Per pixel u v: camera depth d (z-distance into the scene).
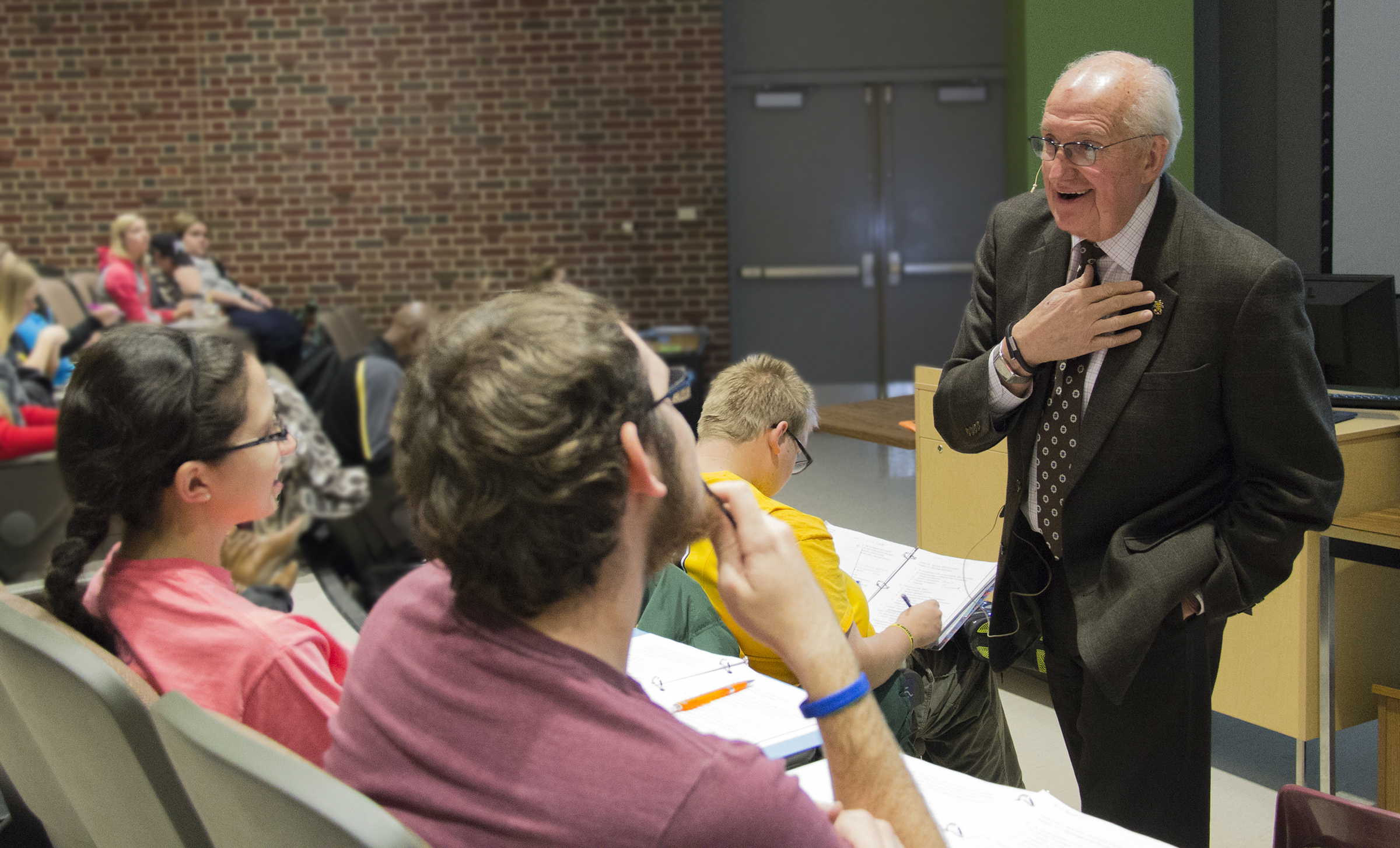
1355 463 2.37
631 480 0.74
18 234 7.59
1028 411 1.77
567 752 0.69
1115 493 1.65
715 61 7.52
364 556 3.91
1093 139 1.54
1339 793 2.61
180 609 1.15
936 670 2.08
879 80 8.00
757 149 8.09
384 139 7.59
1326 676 2.38
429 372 0.73
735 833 0.68
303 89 7.54
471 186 7.63
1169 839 1.73
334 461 3.66
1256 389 1.54
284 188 7.61
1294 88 3.63
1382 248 3.44
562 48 7.52
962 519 3.32
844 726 0.86
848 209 8.14
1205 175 3.89
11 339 4.55
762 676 1.44
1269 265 1.52
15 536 3.74
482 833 0.70
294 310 7.68
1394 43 3.35
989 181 8.09
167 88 7.51
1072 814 1.14
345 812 0.70
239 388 1.19
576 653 0.73
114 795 1.08
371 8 7.49
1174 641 1.66
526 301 0.75
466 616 0.74
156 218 7.60
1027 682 3.25
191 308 5.91
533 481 0.69
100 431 1.13
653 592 1.69
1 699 1.24
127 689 1.00
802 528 1.64
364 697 0.77
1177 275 1.58
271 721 1.12
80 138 7.53
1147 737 1.71
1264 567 1.57
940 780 1.22
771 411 1.77
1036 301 1.77
